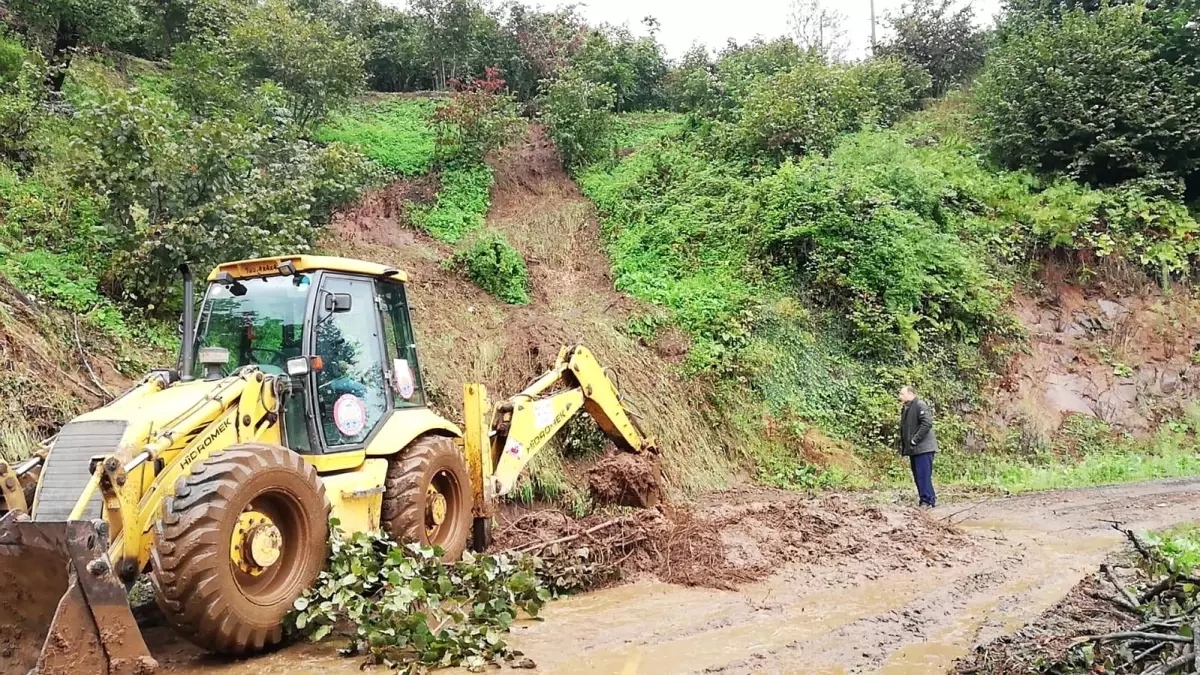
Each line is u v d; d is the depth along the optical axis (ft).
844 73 67.72
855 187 51.11
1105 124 59.52
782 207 51.24
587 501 32.94
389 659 16.66
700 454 40.32
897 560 24.97
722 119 67.72
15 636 15.29
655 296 48.19
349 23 81.41
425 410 24.25
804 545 26.30
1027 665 15.62
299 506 17.62
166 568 15.16
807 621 19.57
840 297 49.52
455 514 23.35
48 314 29.27
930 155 61.87
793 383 45.75
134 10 52.85
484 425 25.38
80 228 35.01
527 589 19.66
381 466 21.21
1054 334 53.83
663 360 43.70
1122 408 51.24
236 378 18.79
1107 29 63.21
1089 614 19.21
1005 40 77.77
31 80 40.65
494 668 16.40
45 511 16.01
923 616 19.77
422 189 58.03
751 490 39.65
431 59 81.25
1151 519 31.01
